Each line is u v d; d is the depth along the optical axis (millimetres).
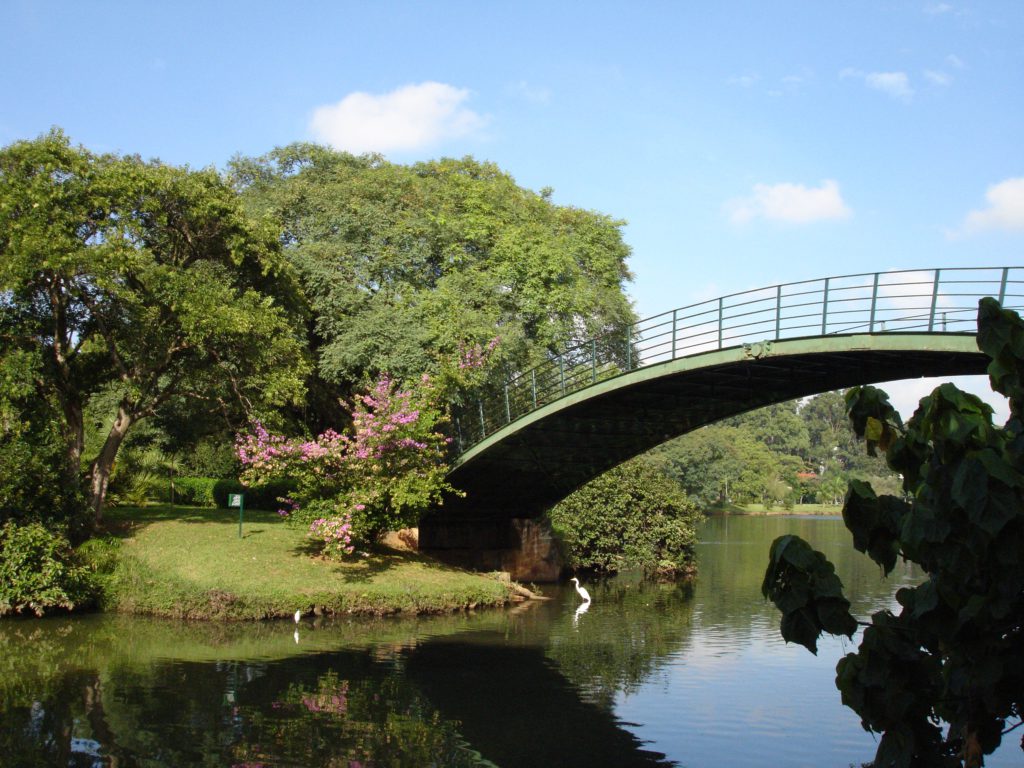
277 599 22984
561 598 29578
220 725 13086
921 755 6145
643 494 38875
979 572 5547
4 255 23438
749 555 47469
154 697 14570
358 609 23969
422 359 28781
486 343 30094
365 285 30969
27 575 21797
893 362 20969
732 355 21203
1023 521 5301
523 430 27328
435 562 30344
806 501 120000
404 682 16188
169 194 25922
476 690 15727
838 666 6402
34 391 24000
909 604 6371
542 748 12445
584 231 38812
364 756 11914
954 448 5594
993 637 5645
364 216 31719
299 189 33156
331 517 25750
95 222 24984
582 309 34688
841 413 136500
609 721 13852
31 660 17281
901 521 6148
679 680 16750
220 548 26000
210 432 32625
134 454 37875
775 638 21453
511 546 35188
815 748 12562
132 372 27781
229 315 25109
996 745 5883
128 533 26969
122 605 23141
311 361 30641
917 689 6102
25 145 24531
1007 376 6090
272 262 27656
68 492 24797
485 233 34625
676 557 38031
